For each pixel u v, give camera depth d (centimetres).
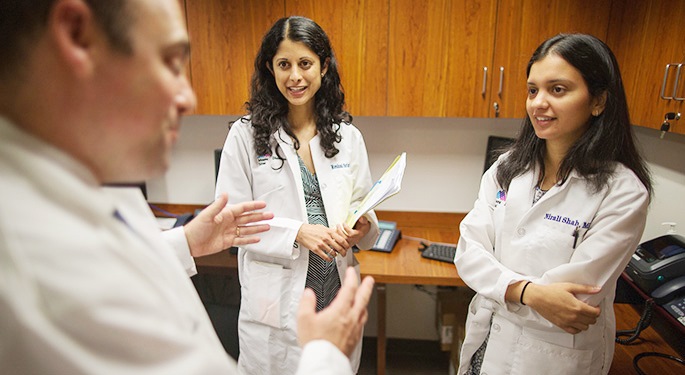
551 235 118
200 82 212
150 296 46
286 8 199
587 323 108
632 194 109
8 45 39
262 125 150
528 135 129
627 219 108
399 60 201
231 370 53
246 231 111
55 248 39
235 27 203
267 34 146
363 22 198
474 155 246
